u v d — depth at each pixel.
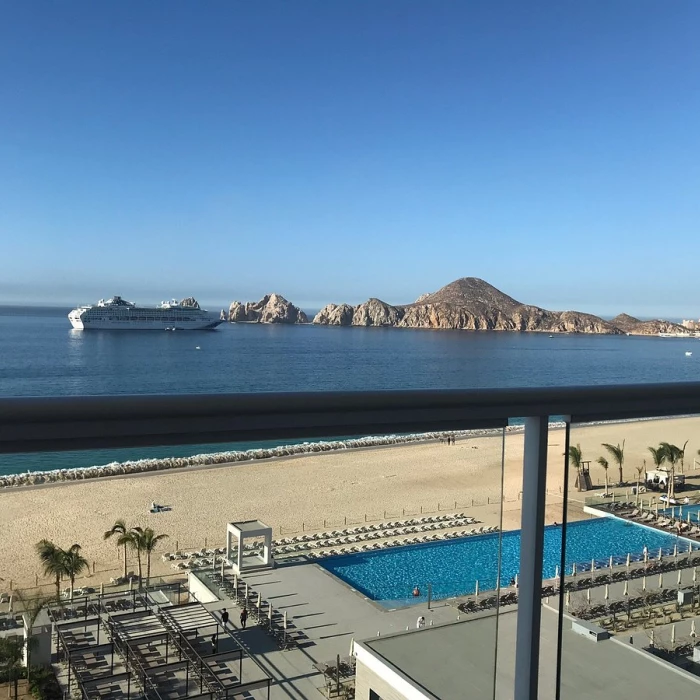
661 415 1.38
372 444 1.82
